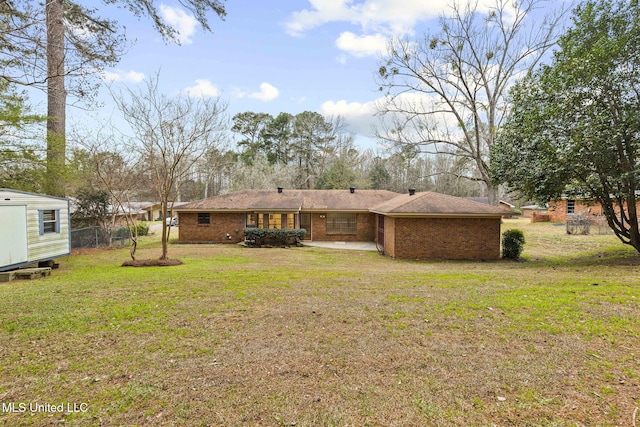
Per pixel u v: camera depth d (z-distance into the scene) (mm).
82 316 5105
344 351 3805
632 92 8914
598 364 3371
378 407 2764
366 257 14703
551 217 28906
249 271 9445
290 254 15273
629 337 3949
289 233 18359
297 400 2877
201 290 6754
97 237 18469
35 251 10266
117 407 2811
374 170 42844
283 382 3172
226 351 3852
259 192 22938
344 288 6816
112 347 3998
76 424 2602
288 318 4953
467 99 20219
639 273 7828
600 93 9102
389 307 5387
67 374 3377
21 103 12852
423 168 44531
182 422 2605
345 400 2869
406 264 12469
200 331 4477
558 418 2570
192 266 11125
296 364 3521
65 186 16219
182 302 5852
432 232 14242
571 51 9797
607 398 2803
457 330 4348
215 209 20141
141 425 2582
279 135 45125
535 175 10836
